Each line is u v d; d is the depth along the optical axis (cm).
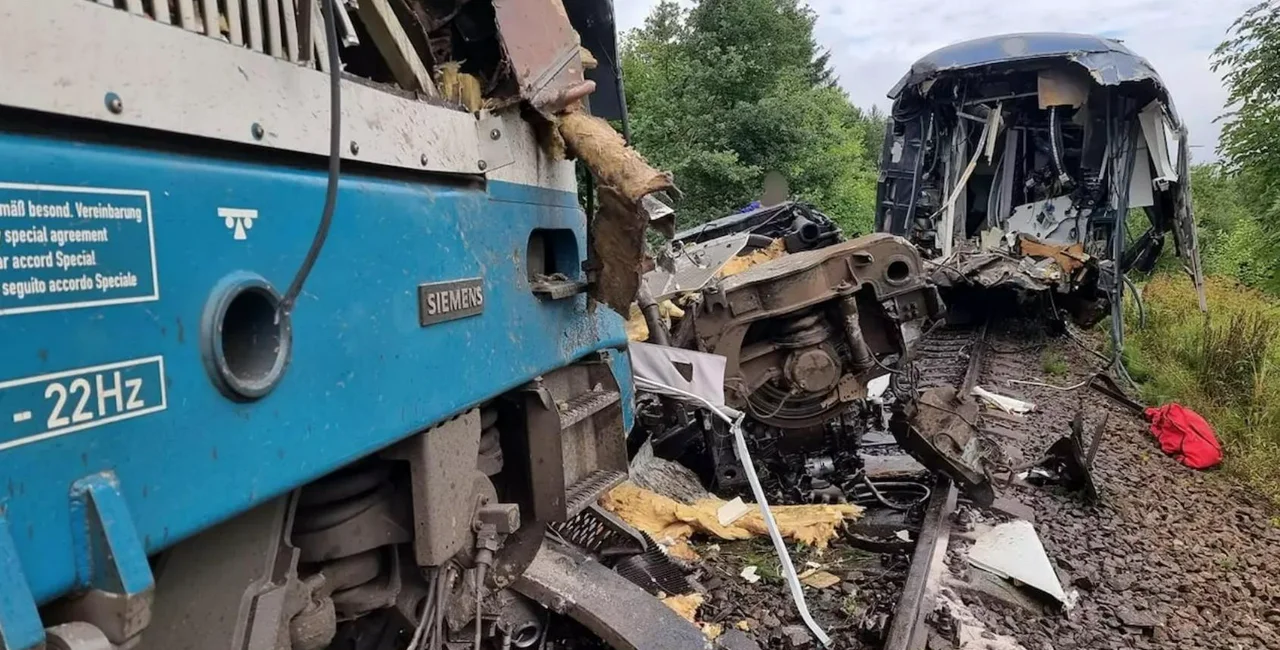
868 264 673
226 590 194
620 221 310
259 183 179
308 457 190
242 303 181
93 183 141
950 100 1596
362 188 216
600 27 418
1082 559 573
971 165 1557
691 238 988
